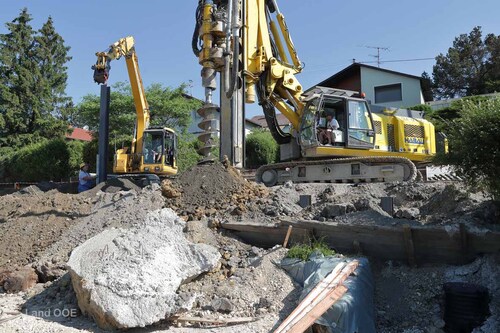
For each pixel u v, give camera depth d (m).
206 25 9.88
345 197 8.41
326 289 5.07
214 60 9.92
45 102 35.72
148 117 16.47
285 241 6.90
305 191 9.27
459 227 5.87
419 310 5.45
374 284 5.98
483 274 5.57
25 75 34.84
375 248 6.49
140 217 8.38
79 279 5.71
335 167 11.27
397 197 8.27
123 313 5.10
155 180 13.91
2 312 5.92
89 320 5.57
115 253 6.02
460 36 40.09
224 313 5.50
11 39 36.09
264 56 11.17
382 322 5.36
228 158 10.77
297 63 11.91
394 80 29.69
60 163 25.16
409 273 6.08
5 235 8.74
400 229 6.19
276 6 11.73
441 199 7.55
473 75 37.47
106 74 13.91
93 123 25.36
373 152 11.52
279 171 12.19
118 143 22.33
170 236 6.46
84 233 8.27
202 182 9.30
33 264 7.43
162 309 5.24
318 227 6.91
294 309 5.11
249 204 8.55
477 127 6.11
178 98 26.30
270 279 6.13
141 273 5.64
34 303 6.31
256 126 38.84
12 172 26.14
